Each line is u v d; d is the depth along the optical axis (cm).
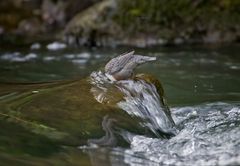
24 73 1773
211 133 1058
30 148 981
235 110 1250
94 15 2409
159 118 1130
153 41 2311
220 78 1669
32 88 1334
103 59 2017
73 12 2892
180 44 2311
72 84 1283
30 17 2891
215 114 1217
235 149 955
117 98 1153
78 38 2388
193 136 1039
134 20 2352
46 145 996
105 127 1058
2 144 997
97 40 2352
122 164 920
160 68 1828
